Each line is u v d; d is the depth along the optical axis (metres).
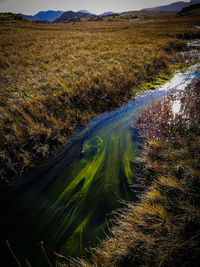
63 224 2.42
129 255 1.83
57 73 7.56
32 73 7.96
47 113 4.81
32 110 4.62
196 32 21.52
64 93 5.82
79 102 5.63
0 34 20.45
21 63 9.59
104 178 3.14
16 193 2.95
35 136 3.90
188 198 2.11
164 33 22.11
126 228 2.03
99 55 10.59
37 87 6.27
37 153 3.71
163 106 4.95
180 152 2.80
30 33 21.95
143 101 6.19
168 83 7.70
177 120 3.94
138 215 2.11
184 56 12.19
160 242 1.75
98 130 4.72
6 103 5.23
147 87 7.47
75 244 2.16
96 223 2.38
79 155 3.80
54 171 3.39
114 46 13.51
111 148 3.94
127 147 3.89
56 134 4.17
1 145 3.54
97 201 2.71
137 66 9.02
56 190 2.99
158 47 13.09
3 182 3.11
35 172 3.38
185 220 1.82
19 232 2.35
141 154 3.51
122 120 5.12
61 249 2.12
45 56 10.88
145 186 2.78
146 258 1.73
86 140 4.31
